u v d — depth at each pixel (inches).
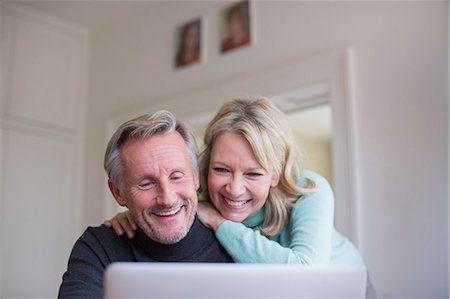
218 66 112.6
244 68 107.8
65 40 139.0
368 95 88.5
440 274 76.2
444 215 76.9
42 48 134.1
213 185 56.3
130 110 127.5
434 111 80.4
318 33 97.3
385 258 82.3
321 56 95.1
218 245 55.0
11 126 126.2
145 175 47.1
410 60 84.4
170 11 125.6
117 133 48.4
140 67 129.3
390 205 83.0
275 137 56.3
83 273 48.3
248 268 30.5
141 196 47.8
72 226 133.0
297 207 58.3
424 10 84.3
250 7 109.0
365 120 88.1
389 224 82.7
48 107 133.3
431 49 82.3
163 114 49.3
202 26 117.3
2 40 127.1
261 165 54.9
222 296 30.0
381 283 82.1
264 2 107.3
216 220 55.6
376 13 90.0
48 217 129.2
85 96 140.6
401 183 82.3
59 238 130.3
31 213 126.4
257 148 54.1
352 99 89.7
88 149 136.6
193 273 29.8
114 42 137.3
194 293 29.8
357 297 32.7
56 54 136.7
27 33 131.8
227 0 114.2
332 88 92.7
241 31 110.0
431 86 81.3
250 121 55.4
